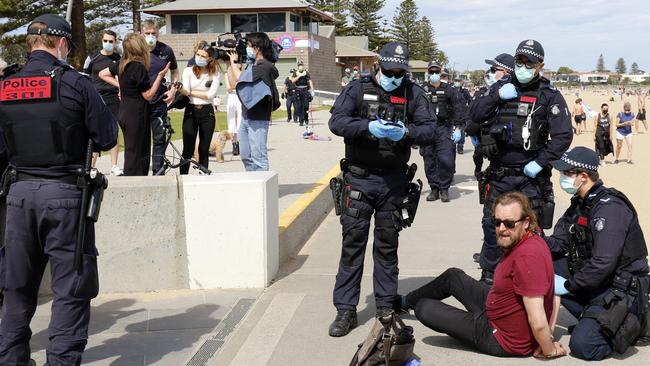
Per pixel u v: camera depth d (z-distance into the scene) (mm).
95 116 3748
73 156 3707
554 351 4277
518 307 4215
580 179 4500
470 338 4418
